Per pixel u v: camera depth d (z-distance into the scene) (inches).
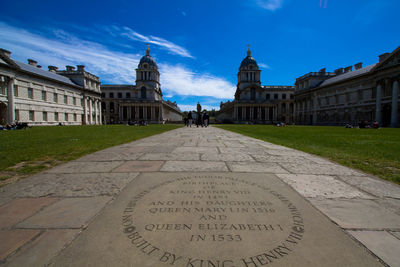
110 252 73.3
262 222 93.7
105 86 3499.0
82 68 2361.0
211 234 84.4
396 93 1460.4
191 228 88.7
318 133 735.1
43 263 67.5
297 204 112.4
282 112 3383.4
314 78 2495.1
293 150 299.3
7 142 410.0
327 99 2207.2
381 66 1569.9
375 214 101.3
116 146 342.3
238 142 411.8
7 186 139.7
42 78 1739.7
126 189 134.0
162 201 115.6
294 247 76.4
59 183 145.9
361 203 114.0
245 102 3164.4
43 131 852.6
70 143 390.0
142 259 70.0
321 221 94.4
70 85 2078.0
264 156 249.1
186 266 66.9
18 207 107.2
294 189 135.0
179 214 100.8
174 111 5068.9
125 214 100.3
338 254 72.5
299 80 2780.5
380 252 73.4
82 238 81.0
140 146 343.0
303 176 164.4
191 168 188.5
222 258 70.7
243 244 78.3
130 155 254.7
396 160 227.5
